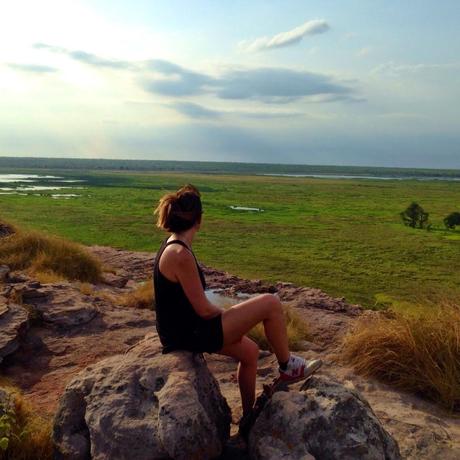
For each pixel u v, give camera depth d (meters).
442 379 5.47
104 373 3.76
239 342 3.87
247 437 3.72
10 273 9.88
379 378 5.89
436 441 4.41
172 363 3.61
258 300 3.79
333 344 7.85
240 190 102.25
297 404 3.49
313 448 3.29
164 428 3.15
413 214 50.12
